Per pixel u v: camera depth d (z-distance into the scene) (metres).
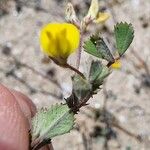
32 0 0.21
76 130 0.18
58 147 0.18
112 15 0.20
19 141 0.07
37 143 0.06
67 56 0.05
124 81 0.19
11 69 0.20
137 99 0.18
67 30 0.05
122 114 0.18
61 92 0.19
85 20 0.06
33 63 0.20
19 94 0.10
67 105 0.05
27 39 0.20
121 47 0.05
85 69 0.05
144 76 0.19
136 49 0.19
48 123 0.05
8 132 0.07
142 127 0.18
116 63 0.05
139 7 0.20
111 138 0.18
